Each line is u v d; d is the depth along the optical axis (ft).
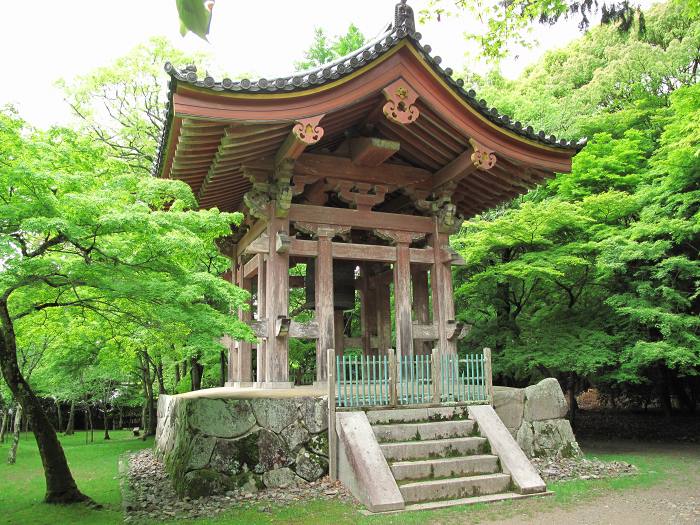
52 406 116.88
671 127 48.32
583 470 31.01
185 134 28.78
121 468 39.96
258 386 35.94
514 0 27.43
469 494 24.54
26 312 27.37
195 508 23.86
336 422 27.09
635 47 71.67
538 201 64.54
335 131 35.68
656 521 21.39
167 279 25.63
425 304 42.70
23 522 22.99
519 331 54.54
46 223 20.08
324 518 21.61
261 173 34.09
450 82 32.58
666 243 46.21
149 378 78.13
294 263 47.01
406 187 38.68
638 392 72.74
